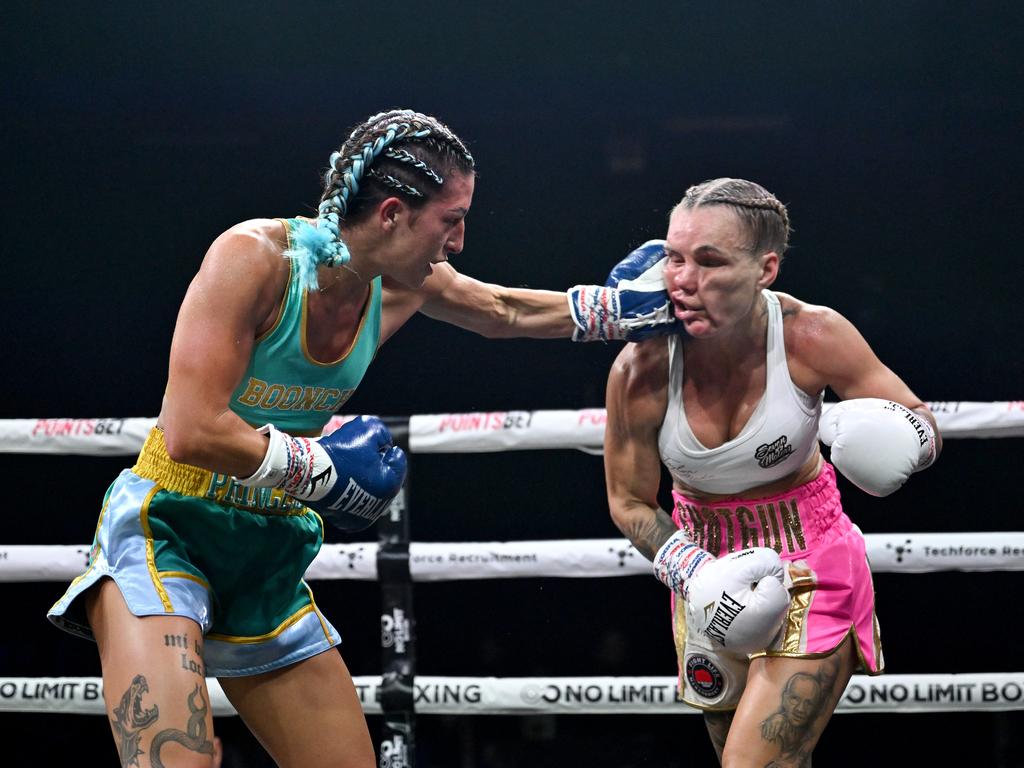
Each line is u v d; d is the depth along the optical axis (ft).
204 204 18.66
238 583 7.96
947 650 17.40
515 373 18.76
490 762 16.15
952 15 17.62
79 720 16.67
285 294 7.33
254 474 7.07
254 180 18.69
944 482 17.83
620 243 18.88
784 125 18.49
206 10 17.70
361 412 19.08
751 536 8.80
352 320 7.84
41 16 17.60
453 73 18.44
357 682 12.37
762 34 17.94
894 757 16.81
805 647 8.28
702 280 7.89
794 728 8.09
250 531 7.93
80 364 18.63
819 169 18.53
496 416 12.36
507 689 12.16
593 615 18.12
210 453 6.93
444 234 7.59
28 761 16.63
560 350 18.61
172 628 7.20
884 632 17.56
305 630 8.26
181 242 18.63
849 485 17.99
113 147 18.43
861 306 18.52
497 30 18.02
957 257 18.25
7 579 12.71
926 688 11.76
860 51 17.95
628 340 8.76
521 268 19.03
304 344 7.48
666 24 17.90
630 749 16.37
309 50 18.13
